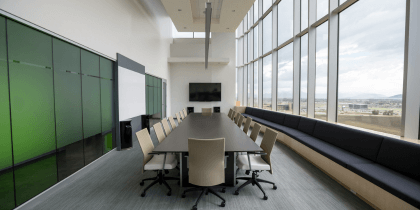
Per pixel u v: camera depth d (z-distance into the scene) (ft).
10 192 7.02
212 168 7.20
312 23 16.42
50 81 8.86
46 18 8.38
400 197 6.07
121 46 15.93
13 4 6.89
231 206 7.63
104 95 13.75
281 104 23.53
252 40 33.17
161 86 29.94
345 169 8.91
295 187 9.16
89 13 11.62
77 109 10.79
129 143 16.01
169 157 9.39
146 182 9.84
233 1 16.87
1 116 6.72
